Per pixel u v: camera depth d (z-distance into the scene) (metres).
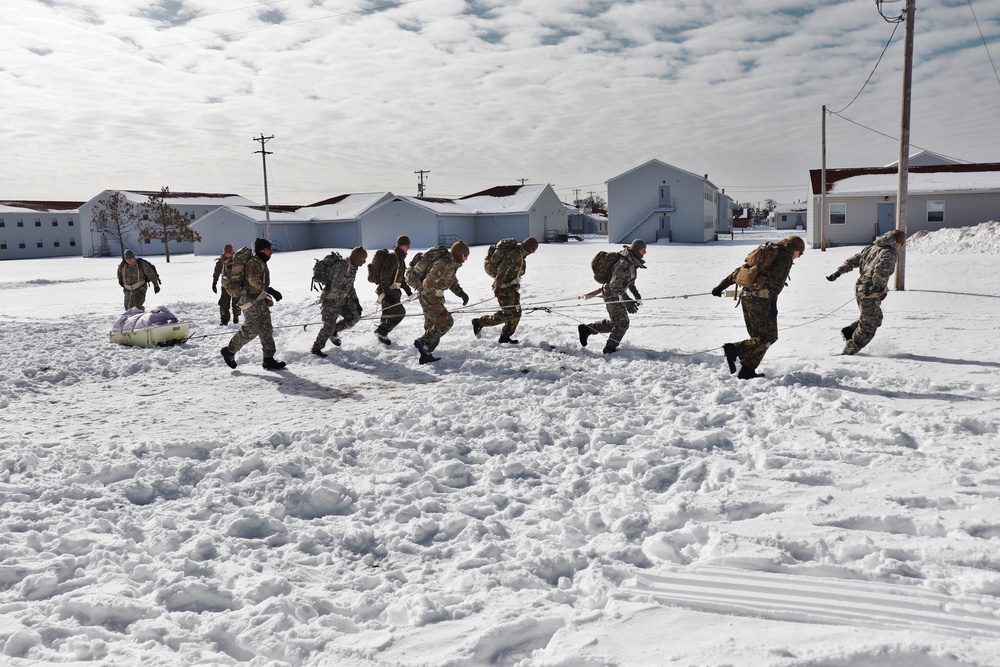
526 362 9.00
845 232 41.53
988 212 38.88
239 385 8.63
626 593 3.17
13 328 13.60
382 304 10.98
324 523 4.25
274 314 15.52
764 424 5.90
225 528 4.11
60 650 2.87
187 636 2.95
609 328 9.61
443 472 5.02
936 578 3.17
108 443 5.84
